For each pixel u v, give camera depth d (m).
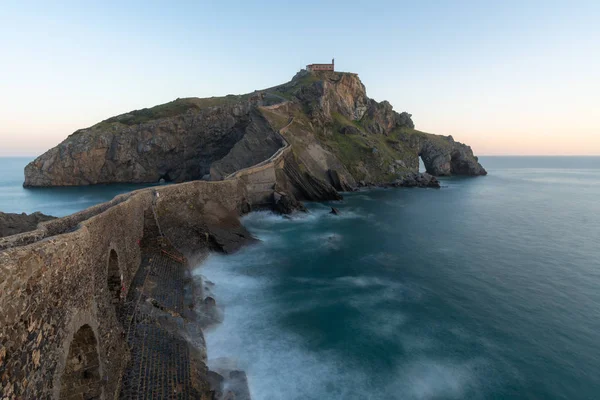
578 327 27.62
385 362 22.88
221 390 17.36
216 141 107.62
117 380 14.55
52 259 10.48
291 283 34.31
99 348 13.58
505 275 37.62
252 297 30.66
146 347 17.66
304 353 23.31
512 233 54.91
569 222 63.12
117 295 20.02
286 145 82.38
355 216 65.25
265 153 84.50
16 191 91.62
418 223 60.88
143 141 104.25
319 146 99.38
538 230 56.94
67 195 85.88
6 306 7.81
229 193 51.75
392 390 20.47
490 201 85.81
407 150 134.75
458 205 79.19
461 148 162.12
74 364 12.84
